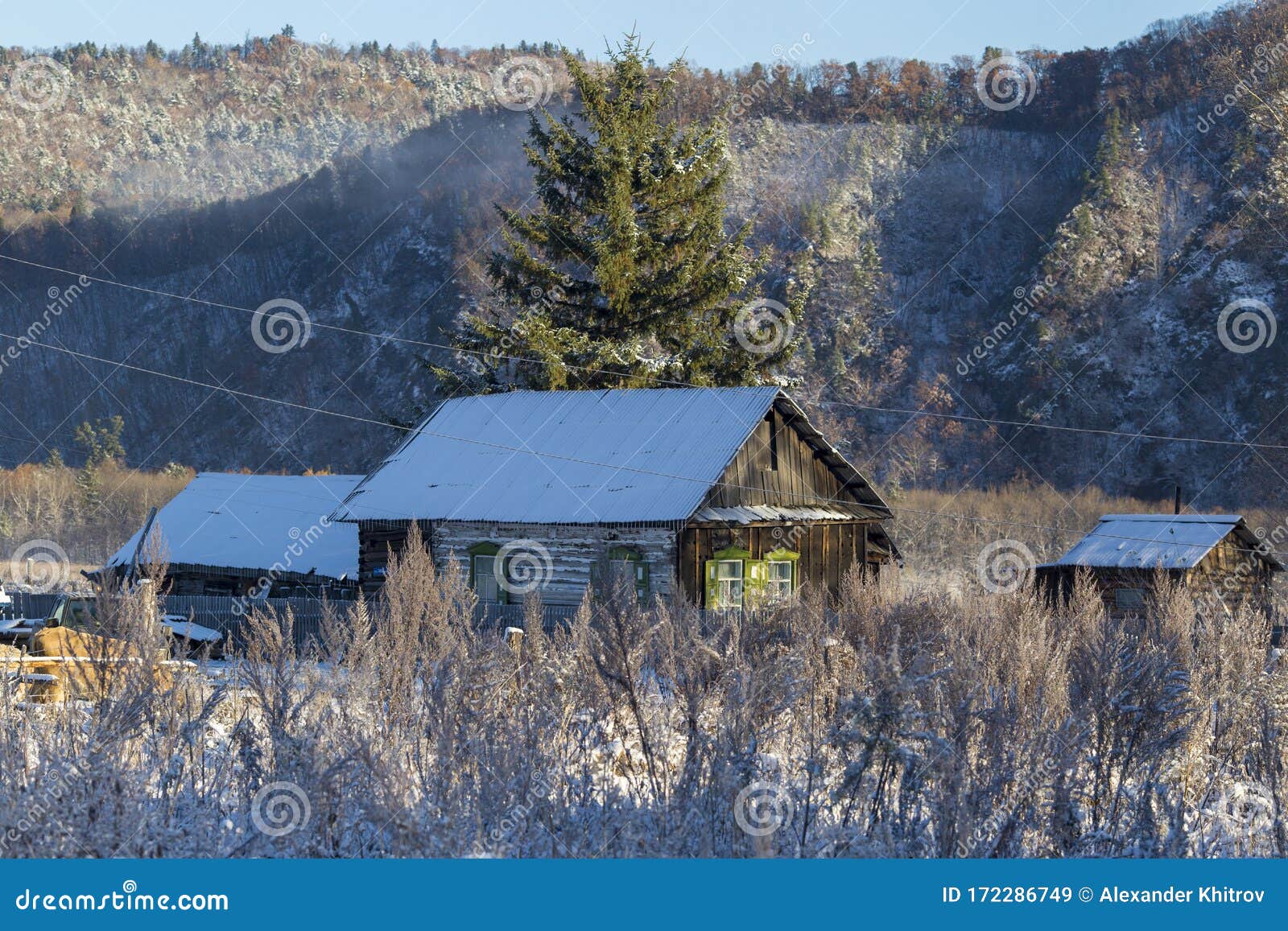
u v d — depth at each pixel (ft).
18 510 305.53
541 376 137.18
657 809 30.53
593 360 134.92
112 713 32.27
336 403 616.80
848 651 46.34
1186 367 496.23
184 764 34.47
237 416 605.31
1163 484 437.58
